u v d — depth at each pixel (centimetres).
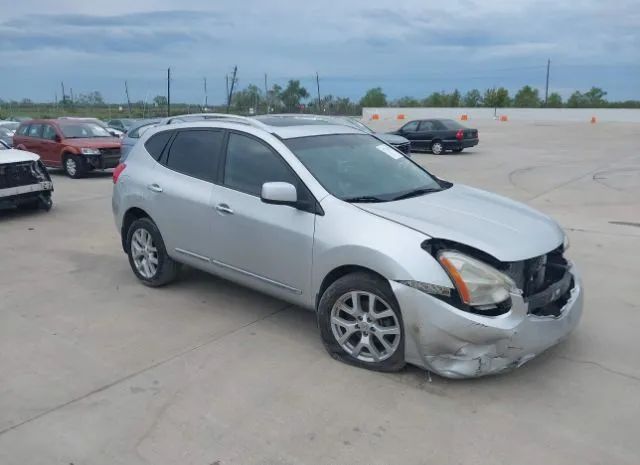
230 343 468
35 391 397
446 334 369
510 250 379
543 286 403
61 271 670
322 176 454
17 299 575
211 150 529
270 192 426
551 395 384
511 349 369
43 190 1017
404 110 5319
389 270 384
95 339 479
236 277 506
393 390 390
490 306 368
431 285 371
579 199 1141
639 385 396
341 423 354
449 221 409
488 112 5162
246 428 351
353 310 416
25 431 351
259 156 488
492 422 354
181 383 405
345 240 409
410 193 469
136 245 606
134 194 588
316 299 442
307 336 480
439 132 2216
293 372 418
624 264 673
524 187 1313
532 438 338
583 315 519
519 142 2731
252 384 402
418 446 332
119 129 2677
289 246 448
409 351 389
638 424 351
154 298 572
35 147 1659
